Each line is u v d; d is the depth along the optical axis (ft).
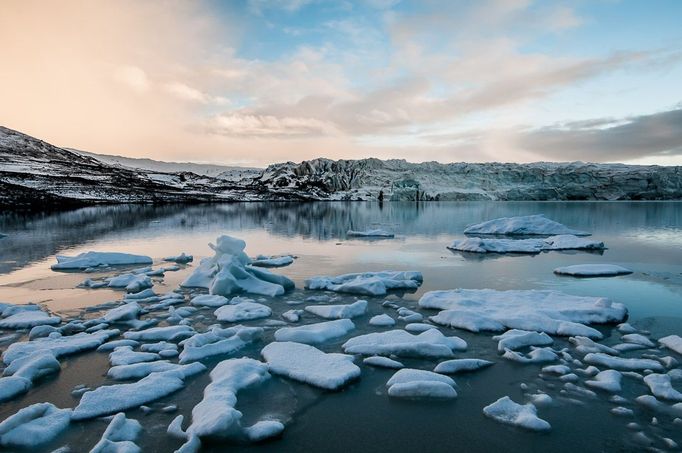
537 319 23.71
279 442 13.56
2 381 16.46
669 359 18.88
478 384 17.40
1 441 13.29
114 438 13.48
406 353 20.07
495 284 34.60
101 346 21.01
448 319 24.50
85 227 87.04
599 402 15.93
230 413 13.75
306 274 39.19
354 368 17.97
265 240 66.90
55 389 16.99
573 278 36.76
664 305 27.99
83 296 31.04
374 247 58.34
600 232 77.82
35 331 22.63
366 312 27.09
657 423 14.44
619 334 22.86
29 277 37.65
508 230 75.00
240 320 25.27
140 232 77.92
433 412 15.34
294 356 19.35
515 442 13.56
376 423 14.64
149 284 33.53
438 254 51.57
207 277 34.55
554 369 18.28
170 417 14.97
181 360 19.33
